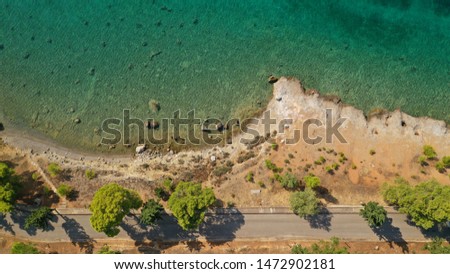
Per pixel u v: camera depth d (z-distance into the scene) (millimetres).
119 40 65688
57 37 65750
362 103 64312
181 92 64500
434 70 65188
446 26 65875
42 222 56188
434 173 61000
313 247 56906
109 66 65125
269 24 66062
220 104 64250
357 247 59000
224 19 66062
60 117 63906
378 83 64875
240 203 59969
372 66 65312
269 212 59688
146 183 61188
